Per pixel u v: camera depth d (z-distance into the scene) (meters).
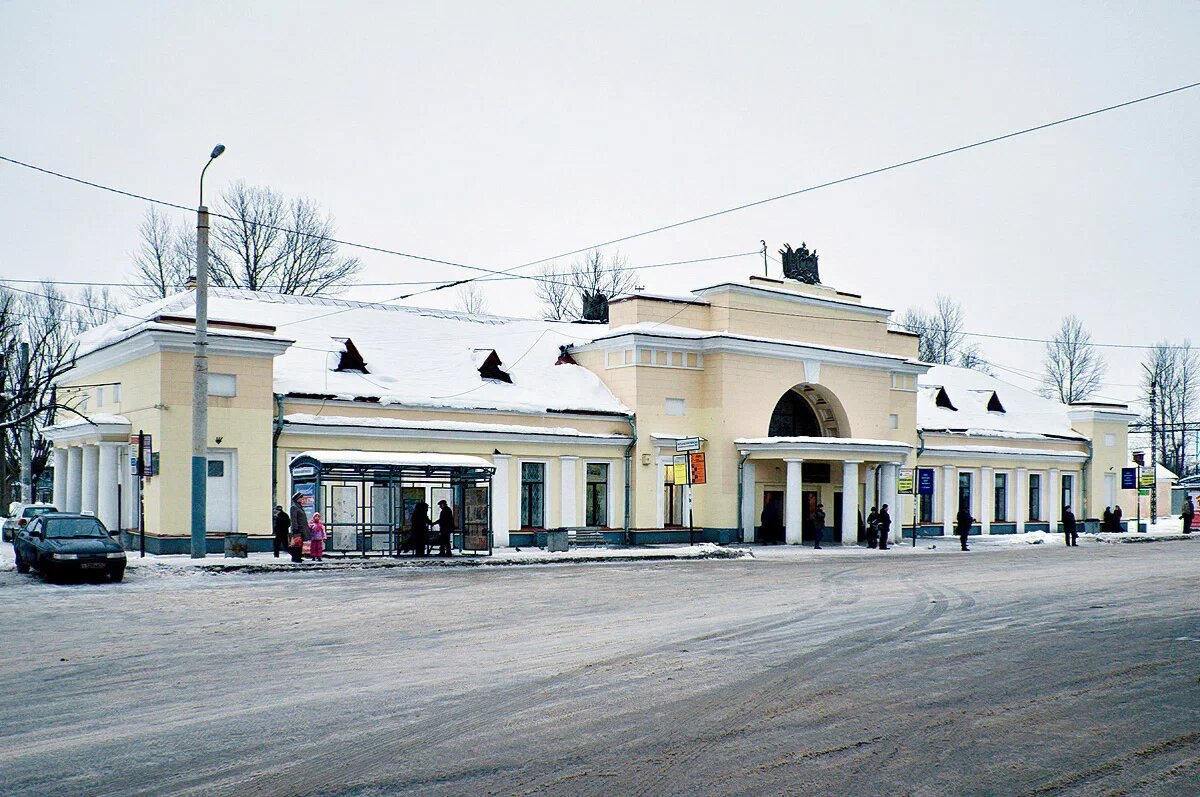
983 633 17.62
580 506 42.88
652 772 9.38
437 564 31.72
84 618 19.34
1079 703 12.28
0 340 48.56
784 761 9.73
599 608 21.20
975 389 65.00
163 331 33.06
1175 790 9.02
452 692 12.71
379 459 32.91
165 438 33.28
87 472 37.88
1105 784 9.16
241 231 60.81
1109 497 65.31
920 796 8.76
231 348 34.19
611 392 45.31
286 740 10.43
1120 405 65.38
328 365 39.31
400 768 9.48
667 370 44.97
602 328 48.53
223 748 10.14
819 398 49.59
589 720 11.27
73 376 41.94
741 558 37.41
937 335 96.19
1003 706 12.09
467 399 40.50
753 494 46.09
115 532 35.69
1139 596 23.70
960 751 10.15
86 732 10.79
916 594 24.02
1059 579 28.20
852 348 50.28
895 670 14.18
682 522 45.22
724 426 45.09
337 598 22.59
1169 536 57.19
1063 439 63.06
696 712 11.66
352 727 10.95
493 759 9.76
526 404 41.69
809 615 20.03
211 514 34.06
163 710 11.78
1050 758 9.95
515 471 41.12
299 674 13.93
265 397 35.03
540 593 23.98
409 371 41.25
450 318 47.03
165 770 9.41
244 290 42.75
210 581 26.09
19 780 9.13
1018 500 60.19
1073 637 17.27
